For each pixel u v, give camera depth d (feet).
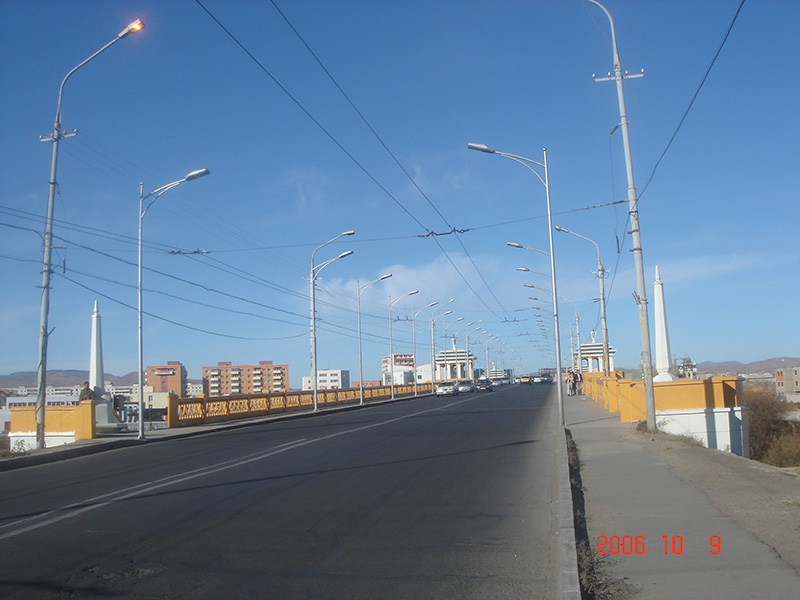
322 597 18.66
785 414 117.08
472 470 41.78
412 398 211.61
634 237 57.88
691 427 62.34
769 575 18.65
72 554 23.18
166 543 24.50
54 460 57.52
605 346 118.62
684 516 26.07
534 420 84.84
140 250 80.18
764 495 29.19
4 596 18.92
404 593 18.92
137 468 47.83
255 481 38.68
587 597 17.81
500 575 20.42
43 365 64.18
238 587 19.54
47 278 64.90
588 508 28.84
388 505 30.94
